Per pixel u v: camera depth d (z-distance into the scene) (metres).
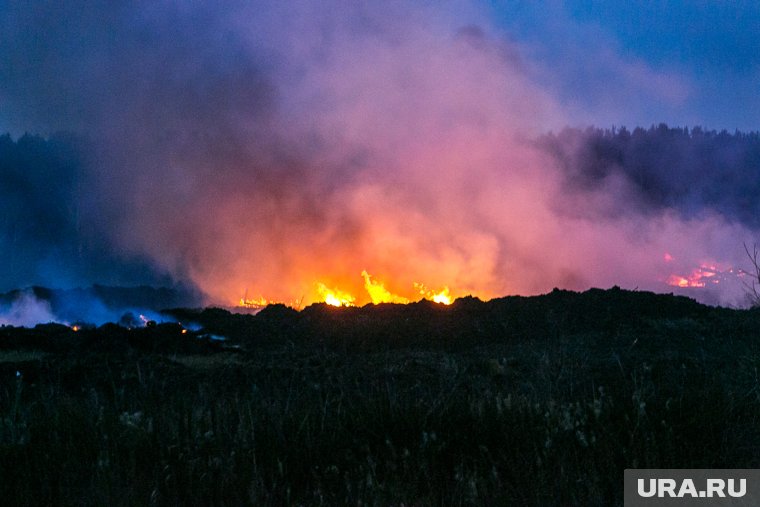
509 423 4.82
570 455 4.47
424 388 6.64
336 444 4.62
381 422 4.86
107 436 4.55
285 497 4.12
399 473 4.33
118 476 4.09
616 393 5.45
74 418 4.93
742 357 7.30
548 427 4.68
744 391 5.71
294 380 7.33
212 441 4.51
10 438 4.58
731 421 5.08
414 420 4.86
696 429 4.80
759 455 4.68
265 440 4.61
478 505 4.08
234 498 4.06
